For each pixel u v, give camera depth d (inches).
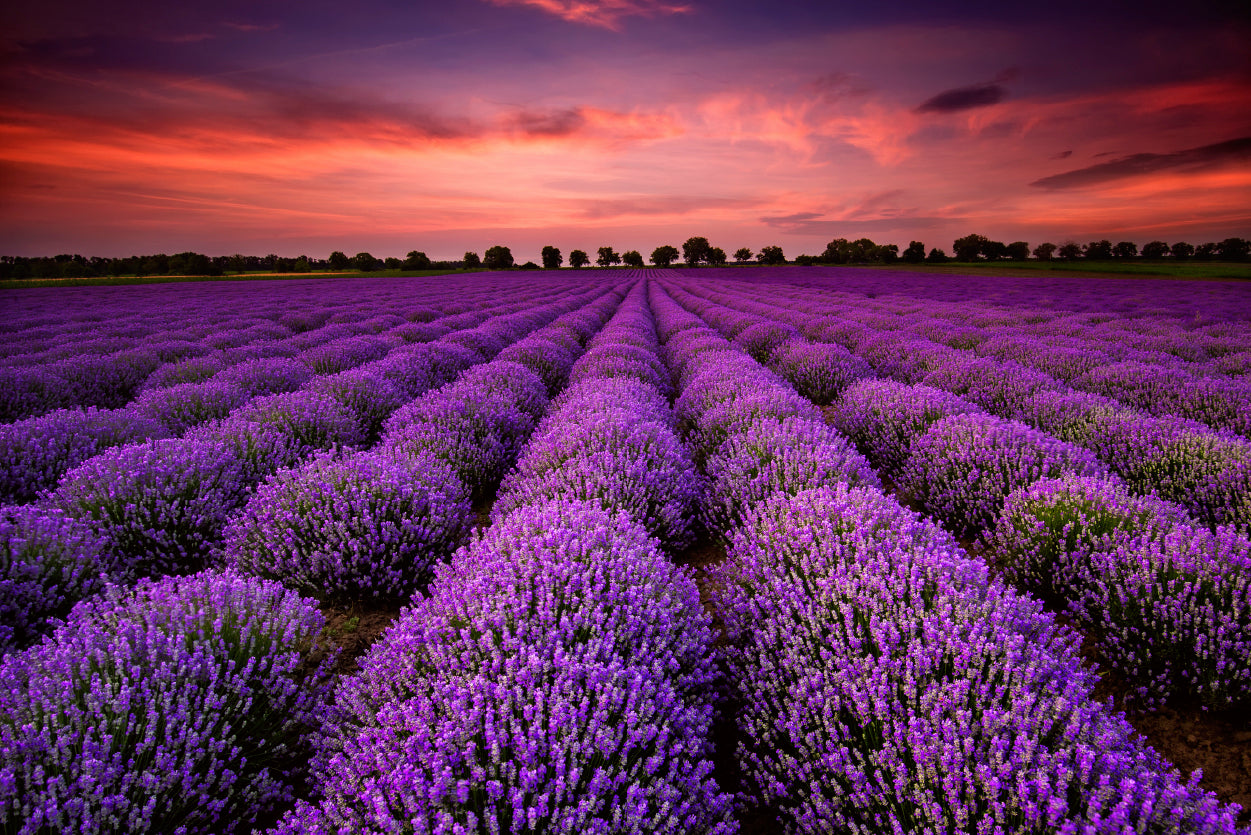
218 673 85.6
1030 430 190.5
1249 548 108.7
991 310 744.3
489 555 107.0
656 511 161.8
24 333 567.5
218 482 171.0
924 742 72.1
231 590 102.4
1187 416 242.8
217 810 73.9
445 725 69.2
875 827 72.4
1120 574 116.6
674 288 1588.3
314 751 92.5
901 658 84.2
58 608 118.6
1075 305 877.8
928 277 1845.5
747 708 94.3
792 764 82.5
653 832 63.9
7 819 60.4
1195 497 162.2
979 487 171.9
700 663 98.0
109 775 66.4
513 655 82.6
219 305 998.4
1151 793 59.8
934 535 121.2
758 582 117.9
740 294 1224.2
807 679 87.7
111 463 159.6
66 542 123.3
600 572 100.9
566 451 183.6
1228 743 95.6
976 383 300.4
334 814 65.8
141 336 595.5
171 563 149.0
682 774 76.5
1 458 171.8
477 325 705.6
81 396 303.9
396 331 560.4
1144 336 460.8
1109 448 198.8
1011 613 90.6
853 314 709.9
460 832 57.7
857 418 257.4
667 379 389.7
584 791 68.0
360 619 136.3
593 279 2272.4
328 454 172.1
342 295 1304.1
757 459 181.3
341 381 279.3
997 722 69.9
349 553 136.3
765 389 261.3
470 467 209.5
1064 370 341.4
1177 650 103.0
